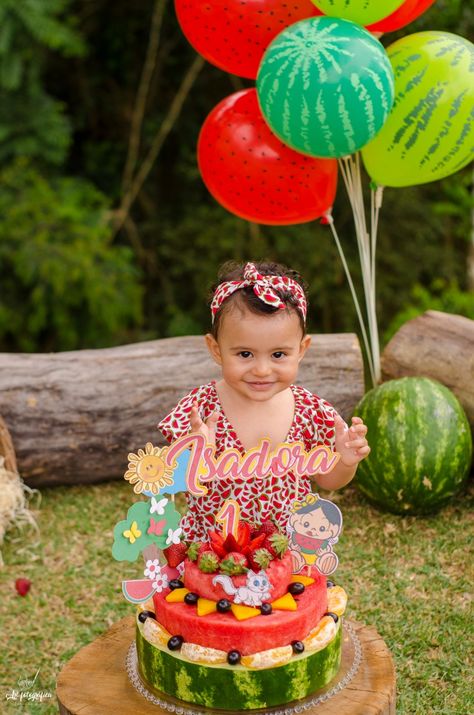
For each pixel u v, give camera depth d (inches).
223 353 103.7
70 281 310.8
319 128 155.3
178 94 344.5
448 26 318.0
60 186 337.1
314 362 209.2
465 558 168.7
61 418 201.0
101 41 367.2
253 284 101.0
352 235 358.0
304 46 151.6
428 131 169.0
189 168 359.6
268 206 182.7
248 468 103.0
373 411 183.6
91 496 205.5
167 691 101.7
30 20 297.6
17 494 185.0
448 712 124.9
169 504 102.1
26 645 148.1
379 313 359.9
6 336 346.0
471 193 383.6
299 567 106.8
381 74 153.3
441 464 178.1
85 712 100.3
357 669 108.2
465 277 376.2
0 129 316.5
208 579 100.3
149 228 366.6
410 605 152.6
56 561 175.9
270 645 97.8
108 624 153.6
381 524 183.8
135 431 205.6
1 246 311.4
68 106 372.8
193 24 170.6
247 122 176.2
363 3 153.9
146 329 367.9
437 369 199.9
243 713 98.2
